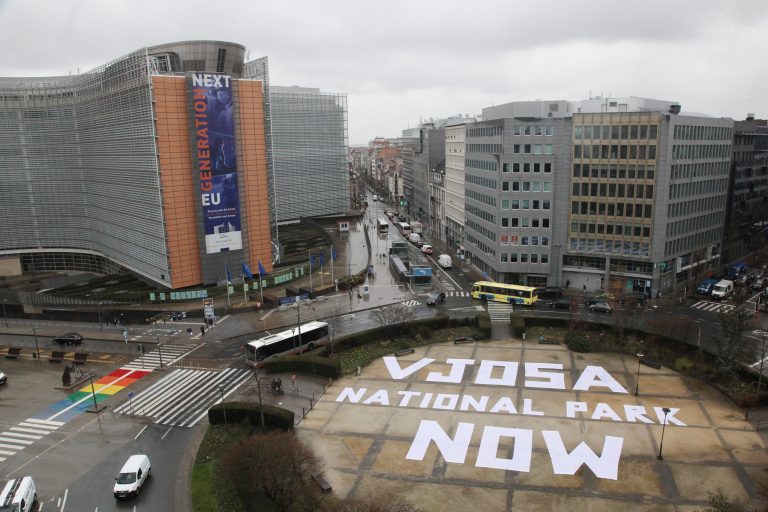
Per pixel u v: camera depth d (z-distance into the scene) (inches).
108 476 2285.9
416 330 3747.5
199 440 2559.1
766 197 6673.2
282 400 2871.6
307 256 6505.9
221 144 4916.3
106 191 5679.1
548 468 2230.6
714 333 3722.9
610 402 2768.2
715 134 5039.4
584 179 4731.8
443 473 2213.3
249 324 4269.2
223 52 5083.7
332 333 3622.0
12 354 3681.1
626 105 5329.7
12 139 6112.2
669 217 4598.9
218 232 5039.4
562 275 4985.2
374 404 2805.1
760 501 1983.3
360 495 2073.1
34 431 2684.5
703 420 2571.4
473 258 6087.6
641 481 2129.7
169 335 4065.0
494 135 5142.7
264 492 2005.4
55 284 5767.7
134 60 4690.0
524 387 2960.1
